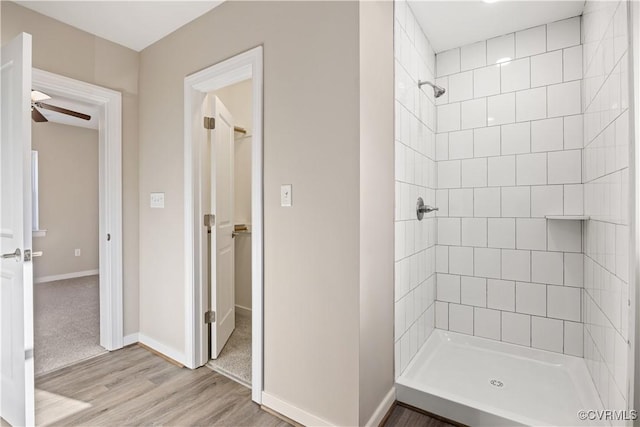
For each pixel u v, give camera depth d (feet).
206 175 8.13
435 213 9.20
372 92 5.49
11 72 5.62
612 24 5.14
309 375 5.68
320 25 5.52
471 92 8.74
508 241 8.29
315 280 5.58
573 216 7.09
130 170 9.05
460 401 5.96
